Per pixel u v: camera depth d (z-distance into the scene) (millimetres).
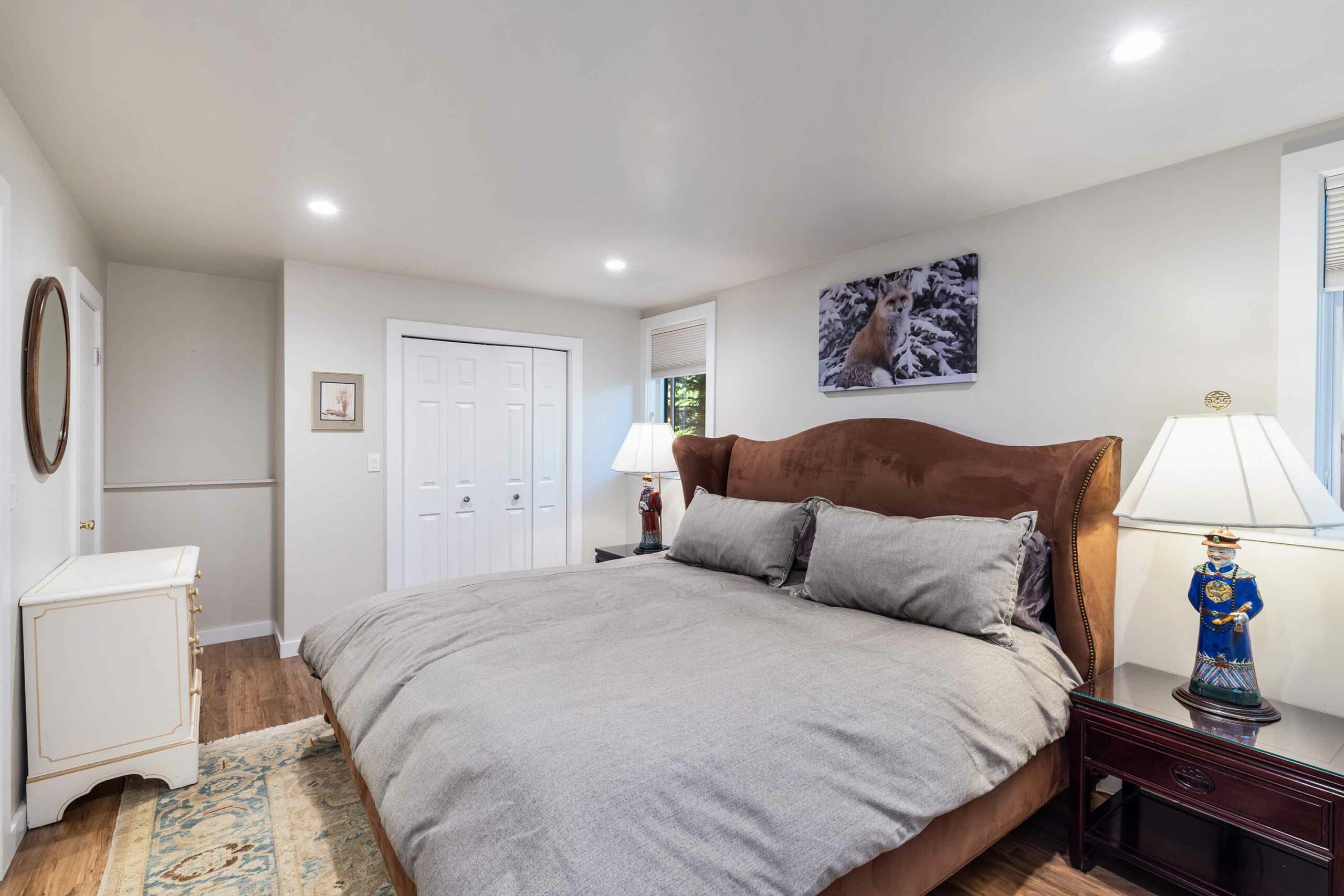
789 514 2887
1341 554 1841
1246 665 1807
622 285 4195
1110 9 1456
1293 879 1714
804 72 1741
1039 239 2633
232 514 4082
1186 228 2230
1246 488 1693
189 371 4023
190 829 2080
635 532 4957
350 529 3926
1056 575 2236
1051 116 1955
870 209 2770
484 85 1818
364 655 2088
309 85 1822
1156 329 2293
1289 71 1692
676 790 1228
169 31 1570
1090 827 1955
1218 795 1657
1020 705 1799
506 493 4500
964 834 1645
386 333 4008
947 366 2908
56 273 2457
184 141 2172
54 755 2113
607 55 1672
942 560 2182
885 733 1497
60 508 2557
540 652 1832
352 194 2658
